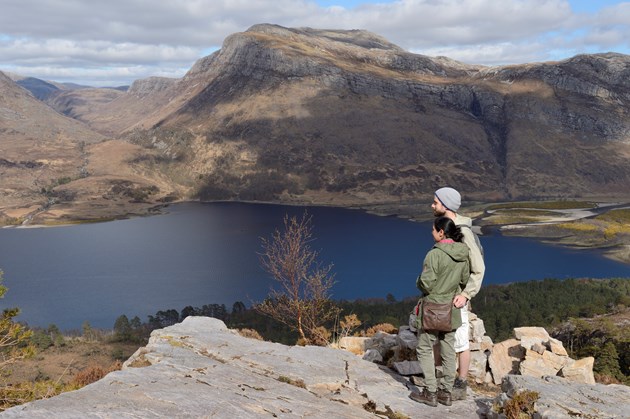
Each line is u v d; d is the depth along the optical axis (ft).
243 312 483.51
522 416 20.98
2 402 35.68
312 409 21.27
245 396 21.34
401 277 654.94
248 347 30.68
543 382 23.94
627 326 324.60
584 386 23.98
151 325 500.74
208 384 22.30
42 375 344.90
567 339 310.86
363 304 458.50
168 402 18.66
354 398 24.08
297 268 59.93
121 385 20.02
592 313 419.13
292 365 27.76
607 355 213.46
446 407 23.58
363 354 34.63
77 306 579.48
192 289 635.66
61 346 433.07
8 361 39.75
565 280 551.18
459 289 23.24
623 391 23.50
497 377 34.19
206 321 36.55
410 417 22.27
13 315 42.32
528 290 504.43
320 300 59.16
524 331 37.19
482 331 35.55
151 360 26.37
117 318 508.12
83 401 17.49
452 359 23.45
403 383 26.96
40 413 15.81
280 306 59.88
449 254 22.03
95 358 401.08
